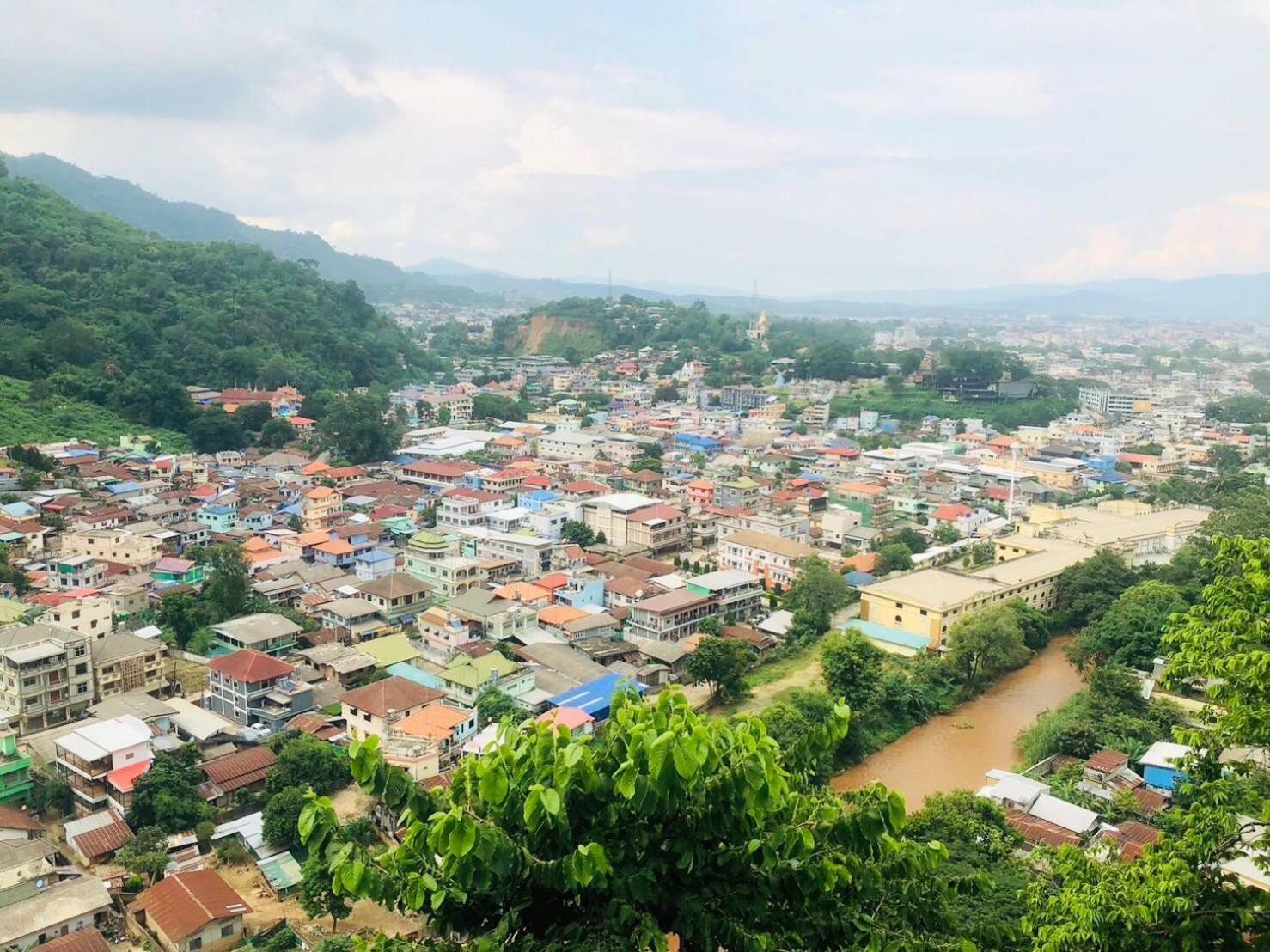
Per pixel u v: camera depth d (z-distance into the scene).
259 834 50.56
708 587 83.81
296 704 62.22
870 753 61.66
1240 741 18.14
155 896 44.06
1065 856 20.12
